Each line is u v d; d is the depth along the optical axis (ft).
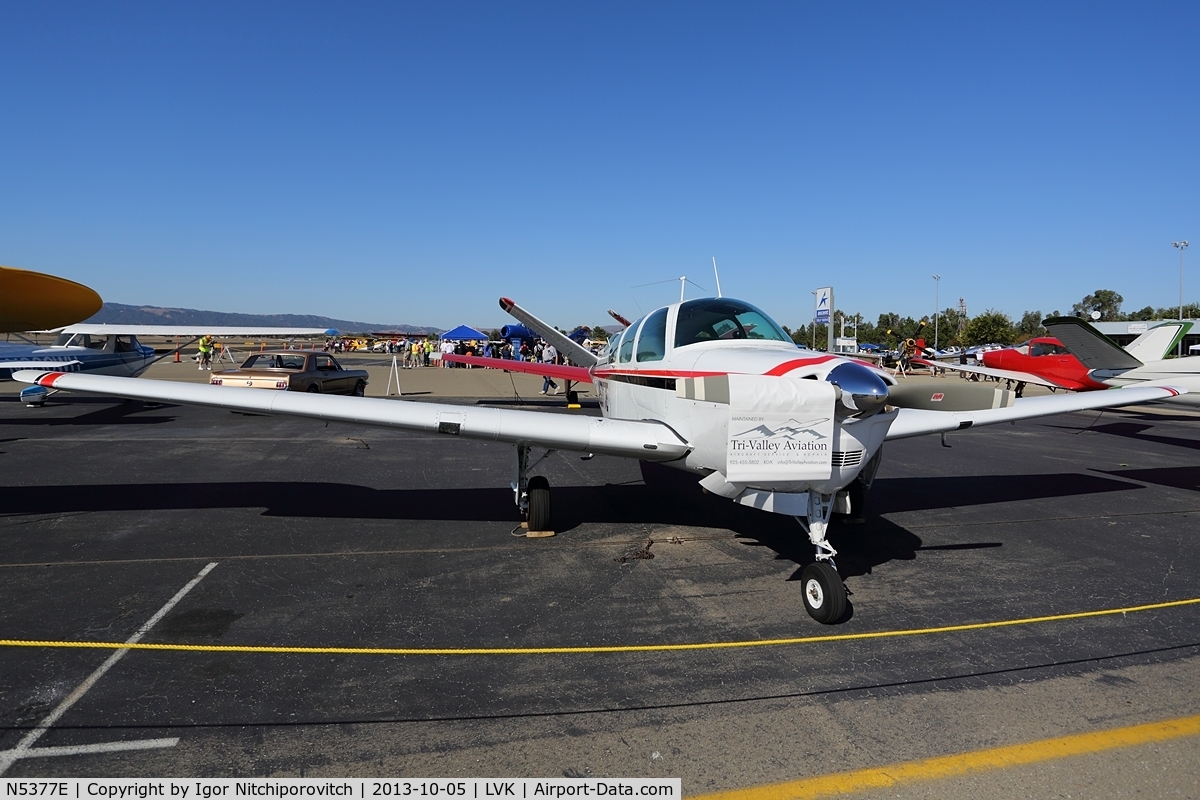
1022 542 17.03
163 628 11.35
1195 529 18.29
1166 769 7.82
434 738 8.33
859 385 11.86
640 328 19.65
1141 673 10.16
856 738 8.40
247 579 13.74
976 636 11.46
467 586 13.60
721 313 17.48
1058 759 8.00
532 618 12.05
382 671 10.02
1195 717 8.94
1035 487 23.54
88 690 9.27
